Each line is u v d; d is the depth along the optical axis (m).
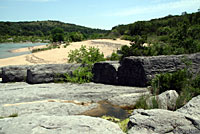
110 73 13.42
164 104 8.48
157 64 12.09
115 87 12.32
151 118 5.84
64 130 5.48
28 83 14.29
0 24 147.25
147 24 51.16
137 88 11.67
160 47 16.30
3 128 5.52
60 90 11.88
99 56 17.05
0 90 11.97
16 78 14.84
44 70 14.31
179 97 8.76
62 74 14.48
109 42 42.22
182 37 17.73
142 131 5.53
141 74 11.95
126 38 50.41
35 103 9.53
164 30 38.72
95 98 10.78
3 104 9.47
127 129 6.02
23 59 30.11
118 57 19.25
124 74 12.89
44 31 170.62
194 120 5.62
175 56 12.56
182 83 10.08
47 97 10.66
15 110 8.66
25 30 154.88
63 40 66.62
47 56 30.47
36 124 5.79
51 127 5.62
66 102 10.11
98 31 183.88
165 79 10.52
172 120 5.70
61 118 6.32
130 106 9.66
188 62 12.11
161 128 5.53
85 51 17.73
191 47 15.28
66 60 26.83
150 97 9.48
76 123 5.92
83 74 14.17
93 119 6.39
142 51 16.05
